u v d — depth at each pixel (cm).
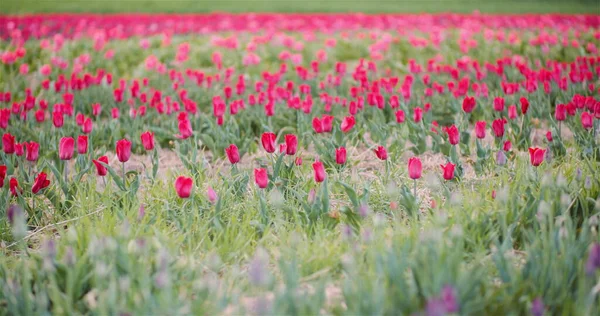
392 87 674
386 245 314
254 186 425
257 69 979
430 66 792
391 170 483
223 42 1013
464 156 537
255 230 370
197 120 607
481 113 652
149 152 590
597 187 373
